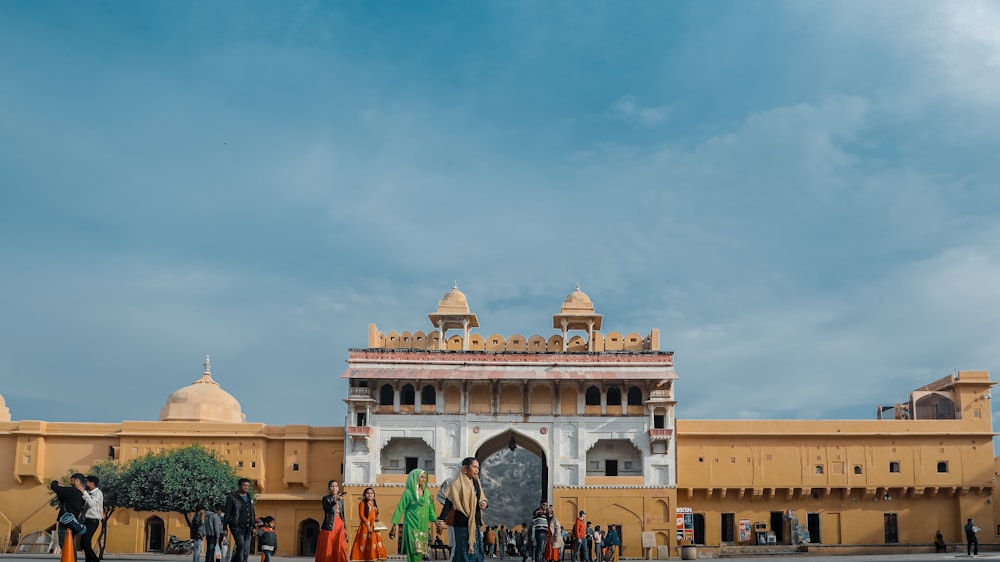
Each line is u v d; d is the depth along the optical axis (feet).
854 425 113.39
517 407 110.52
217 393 124.26
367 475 108.37
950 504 113.39
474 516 31.76
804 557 101.30
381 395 111.24
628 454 111.55
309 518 112.98
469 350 111.75
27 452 114.01
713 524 112.06
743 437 112.88
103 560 74.43
